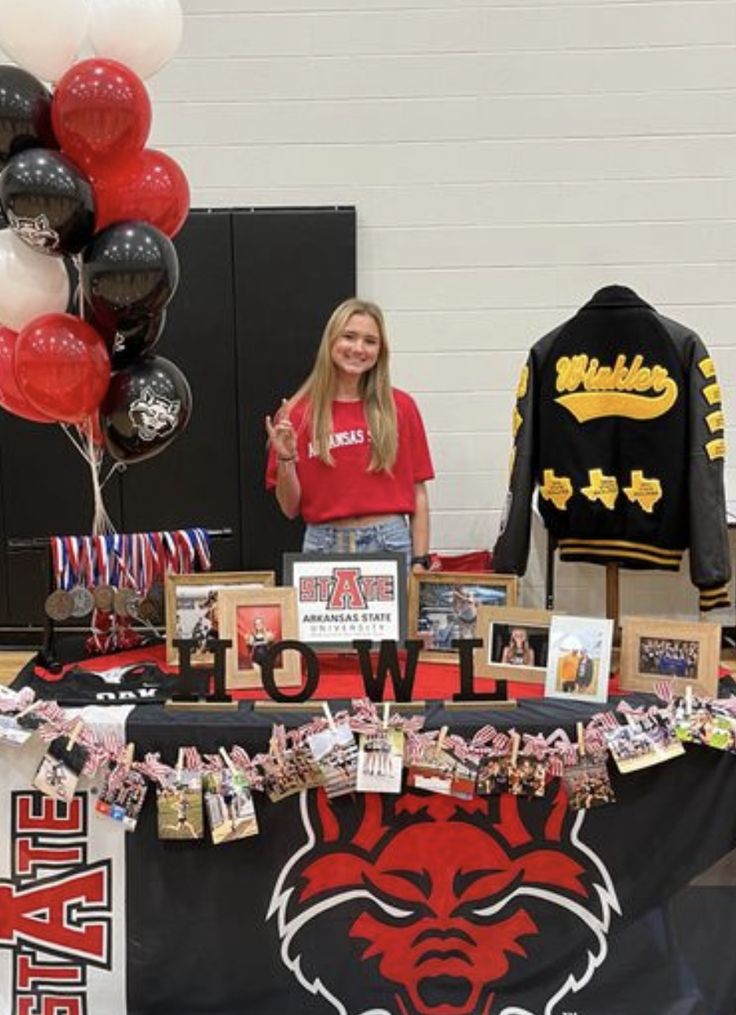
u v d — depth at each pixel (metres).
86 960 1.83
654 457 2.61
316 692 1.94
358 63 3.66
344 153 3.71
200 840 1.80
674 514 2.62
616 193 3.71
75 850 1.82
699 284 3.74
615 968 1.85
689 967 1.85
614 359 2.63
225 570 3.82
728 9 3.62
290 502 2.64
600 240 3.73
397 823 1.82
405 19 3.64
